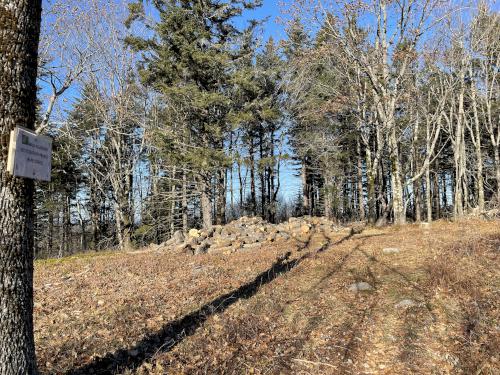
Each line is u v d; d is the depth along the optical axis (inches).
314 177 1537.9
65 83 629.3
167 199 894.4
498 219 690.2
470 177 1386.6
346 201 1445.6
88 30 754.2
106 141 943.0
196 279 338.0
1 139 126.6
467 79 1045.8
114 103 831.7
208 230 567.2
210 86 751.1
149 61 749.9
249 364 186.9
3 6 129.3
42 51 599.8
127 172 872.3
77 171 1205.7
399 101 800.3
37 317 247.6
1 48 127.7
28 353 131.3
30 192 134.0
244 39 789.9
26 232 131.9
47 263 477.7
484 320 220.8
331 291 291.0
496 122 1180.5
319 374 180.7
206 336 215.6
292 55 848.3
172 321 235.6
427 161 789.9
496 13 858.1
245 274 353.1
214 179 878.4
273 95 845.2
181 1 741.3
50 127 676.7
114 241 1035.9
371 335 219.6
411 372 181.9
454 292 265.9
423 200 1614.2
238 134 888.3
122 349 197.6
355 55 733.9
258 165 722.2
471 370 178.7
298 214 1674.5
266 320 237.5
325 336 218.7
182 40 686.5
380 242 483.5
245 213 1332.4
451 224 650.2
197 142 774.5
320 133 1010.1
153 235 938.1
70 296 298.4
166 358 190.1
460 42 864.9
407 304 253.1
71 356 190.2
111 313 249.3
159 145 713.6
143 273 372.2
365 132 917.2
